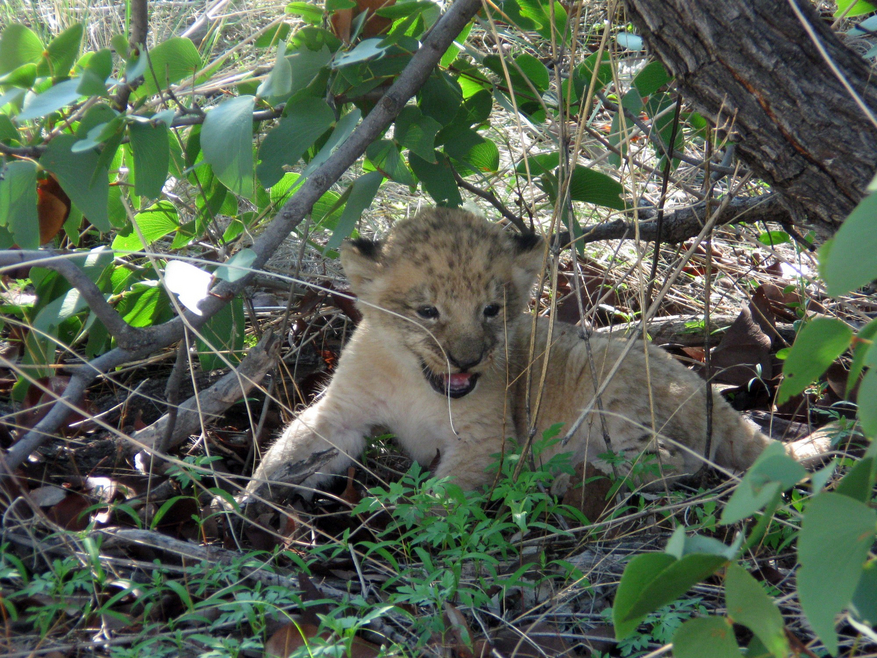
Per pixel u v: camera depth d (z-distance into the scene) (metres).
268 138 6.64
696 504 6.36
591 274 10.43
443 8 9.06
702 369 9.37
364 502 5.87
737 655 3.31
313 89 6.96
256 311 9.45
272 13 10.88
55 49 5.94
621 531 6.37
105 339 7.66
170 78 6.27
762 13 5.26
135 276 7.95
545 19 8.00
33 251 5.62
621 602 3.36
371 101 7.40
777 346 9.34
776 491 2.97
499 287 7.67
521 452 7.07
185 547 5.69
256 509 6.71
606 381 6.70
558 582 5.75
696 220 8.94
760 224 11.34
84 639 4.86
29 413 7.01
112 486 6.59
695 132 8.96
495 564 5.32
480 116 8.38
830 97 5.24
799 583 2.92
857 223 3.06
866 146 5.21
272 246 6.20
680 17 5.48
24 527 5.41
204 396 7.43
